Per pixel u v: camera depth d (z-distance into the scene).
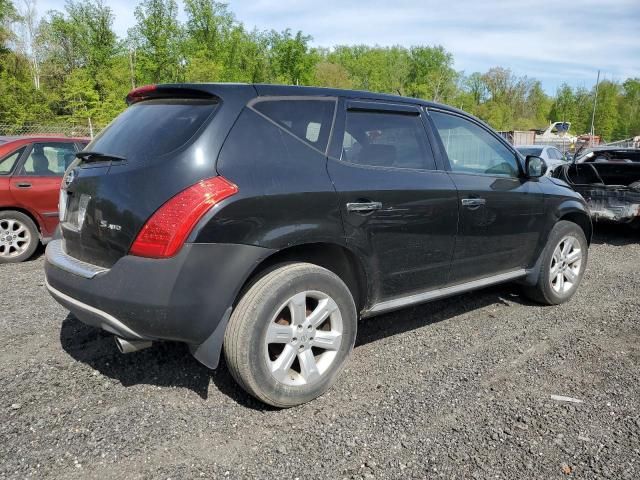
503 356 3.80
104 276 2.74
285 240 2.87
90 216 2.94
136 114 3.27
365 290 3.41
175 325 2.66
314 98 3.28
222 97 2.92
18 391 3.18
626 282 5.79
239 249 2.73
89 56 38.28
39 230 6.84
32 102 33.06
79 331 4.12
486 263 4.16
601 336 4.18
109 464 2.53
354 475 2.48
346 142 3.33
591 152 10.03
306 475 2.48
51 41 43.84
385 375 3.48
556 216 4.72
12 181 6.54
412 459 2.60
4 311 4.60
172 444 2.70
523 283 4.75
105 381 3.33
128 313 2.66
